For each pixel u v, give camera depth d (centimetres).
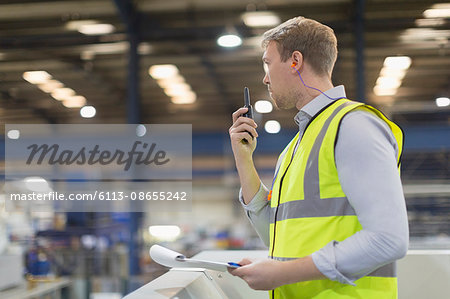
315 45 87
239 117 105
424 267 139
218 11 742
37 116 1160
